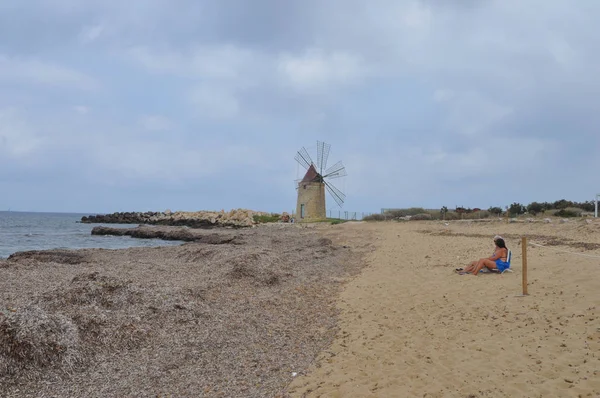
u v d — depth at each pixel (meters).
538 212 40.56
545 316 8.26
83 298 9.50
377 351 7.63
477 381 5.99
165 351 7.64
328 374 6.76
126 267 16.16
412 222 38.31
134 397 5.98
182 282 12.79
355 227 38.03
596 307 8.29
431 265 15.58
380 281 13.68
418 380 6.25
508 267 12.77
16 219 102.00
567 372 5.91
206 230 51.81
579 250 15.21
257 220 63.12
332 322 9.74
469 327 8.30
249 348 7.97
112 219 82.00
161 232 44.78
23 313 7.36
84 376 6.61
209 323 9.12
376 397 5.83
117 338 7.82
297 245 27.52
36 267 16.20
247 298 11.56
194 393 6.13
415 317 9.42
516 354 6.73
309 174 55.09
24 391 6.05
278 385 6.42
